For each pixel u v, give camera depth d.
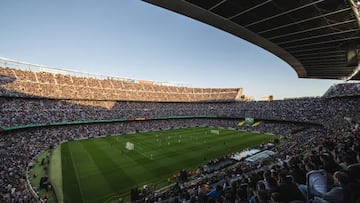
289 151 27.81
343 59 26.64
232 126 78.62
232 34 18.58
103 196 22.22
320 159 6.97
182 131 68.06
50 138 48.50
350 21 15.23
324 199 4.41
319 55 24.89
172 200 15.21
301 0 12.91
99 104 73.19
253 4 13.44
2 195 21.14
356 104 57.88
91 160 34.31
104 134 59.41
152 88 96.44
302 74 42.44
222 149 42.50
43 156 36.88
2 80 52.97
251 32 18.03
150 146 44.75
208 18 15.45
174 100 96.44
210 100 105.88
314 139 32.53
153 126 75.00
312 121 60.69
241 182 12.29
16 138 42.97
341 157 7.65
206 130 70.50
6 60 58.59
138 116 76.94
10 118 47.09
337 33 17.59
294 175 7.15
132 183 25.48
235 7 13.71
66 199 21.39
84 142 49.00
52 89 63.72
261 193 4.88
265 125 72.12
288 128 64.88
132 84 91.06
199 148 43.12
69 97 65.75
